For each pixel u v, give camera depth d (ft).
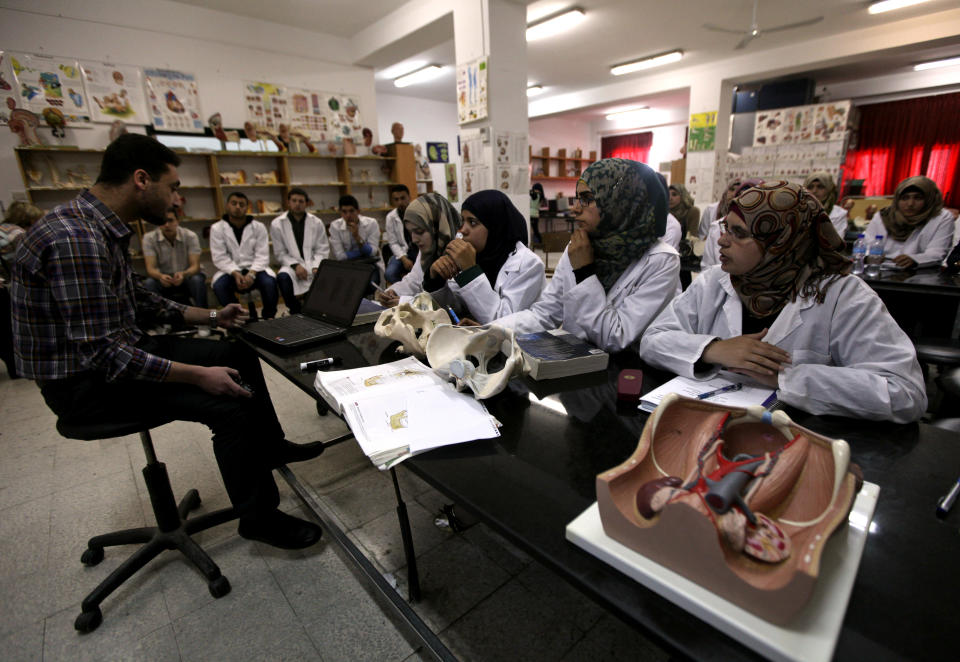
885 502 2.15
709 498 1.60
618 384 3.27
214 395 4.48
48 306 3.90
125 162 4.24
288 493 6.02
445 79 26.00
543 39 18.81
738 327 3.69
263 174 16.26
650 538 1.68
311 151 16.81
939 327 8.40
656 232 4.62
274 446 5.87
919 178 9.78
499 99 12.84
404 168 19.29
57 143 12.79
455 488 2.32
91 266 3.82
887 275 8.27
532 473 2.43
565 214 31.76
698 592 1.57
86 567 4.91
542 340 4.08
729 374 3.44
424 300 4.76
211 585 4.46
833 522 1.49
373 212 19.20
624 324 4.40
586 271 4.61
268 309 13.79
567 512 2.13
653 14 16.62
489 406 3.22
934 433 2.73
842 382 2.84
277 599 4.43
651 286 4.46
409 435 2.79
